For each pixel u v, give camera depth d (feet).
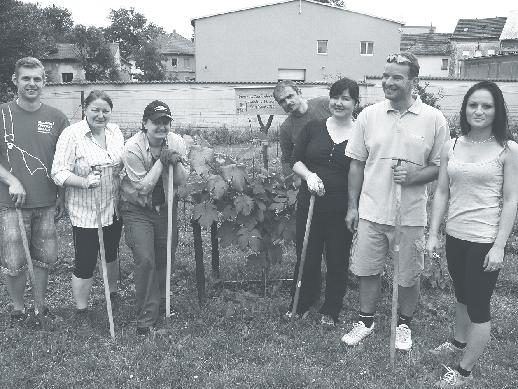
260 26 108.06
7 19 92.38
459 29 152.35
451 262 11.68
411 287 13.16
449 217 11.51
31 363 12.26
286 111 15.84
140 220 13.76
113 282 15.78
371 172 12.71
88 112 13.70
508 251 21.06
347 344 13.35
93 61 157.89
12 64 93.40
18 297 14.47
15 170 13.57
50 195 14.05
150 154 13.56
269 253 16.06
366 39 110.22
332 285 14.32
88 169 13.69
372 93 78.79
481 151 11.03
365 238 12.92
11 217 13.71
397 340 13.28
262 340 13.65
